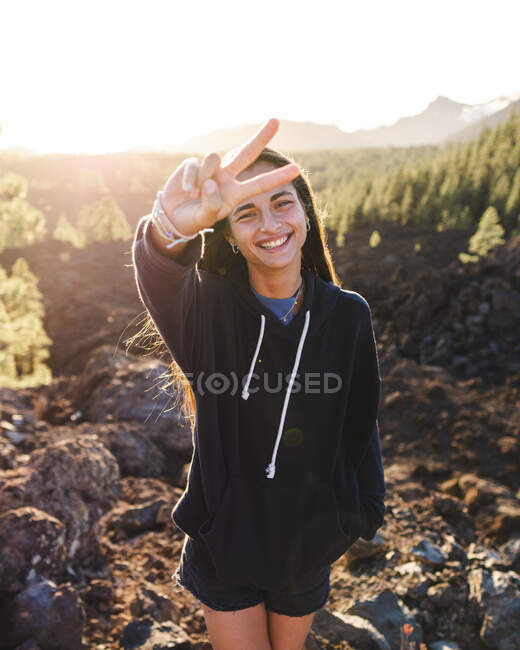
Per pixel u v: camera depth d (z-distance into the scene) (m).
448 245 32.12
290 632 1.76
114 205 52.06
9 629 2.46
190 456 5.43
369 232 47.84
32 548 2.72
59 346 22.31
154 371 6.54
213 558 1.54
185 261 1.24
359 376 1.68
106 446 4.89
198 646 2.61
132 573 3.19
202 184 1.07
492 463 8.16
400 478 6.06
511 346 16.45
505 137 79.56
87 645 2.55
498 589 3.48
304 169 1.62
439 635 3.30
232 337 1.48
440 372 12.26
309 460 1.57
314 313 1.51
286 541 1.58
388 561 3.69
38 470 3.33
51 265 34.94
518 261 19.36
